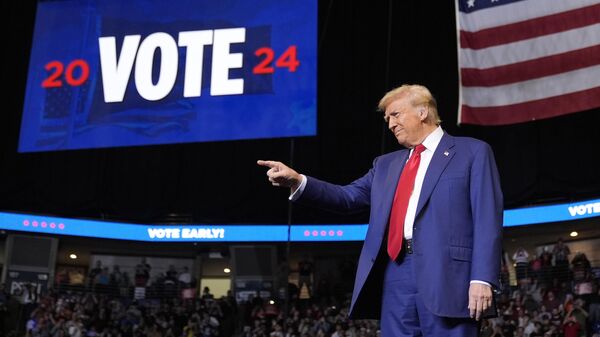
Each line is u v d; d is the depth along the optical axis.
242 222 22.78
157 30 15.03
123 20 15.32
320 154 21.86
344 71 21.98
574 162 18.94
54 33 15.59
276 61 14.38
